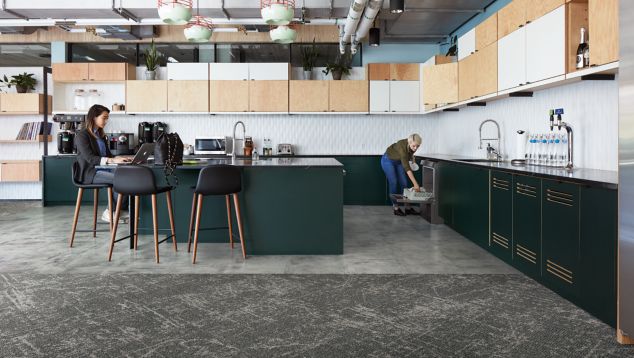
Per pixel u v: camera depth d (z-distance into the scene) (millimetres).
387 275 4016
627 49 2551
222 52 9070
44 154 8648
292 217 4836
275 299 3383
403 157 6738
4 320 2977
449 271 4137
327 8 6355
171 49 9070
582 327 2838
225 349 2555
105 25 7625
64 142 8500
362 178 8727
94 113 5461
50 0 6191
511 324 2893
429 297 3418
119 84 8953
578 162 4395
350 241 5480
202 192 4379
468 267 4270
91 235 5777
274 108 8562
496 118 6293
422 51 9055
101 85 8961
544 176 3535
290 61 9055
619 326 2617
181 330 2816
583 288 3072
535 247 3762
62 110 8750
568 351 2516
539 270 3709
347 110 8586
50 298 3404
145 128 8680
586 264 3025
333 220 4824
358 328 2846
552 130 4816
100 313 3102
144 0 6227
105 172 5211
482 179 4930
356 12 5918
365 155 8773
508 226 4285
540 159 5055
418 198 6484
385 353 2502
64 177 8461
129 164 4941
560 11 3898
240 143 9023
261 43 8984
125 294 3498
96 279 3891
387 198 8734
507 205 4297
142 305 3254
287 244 4840
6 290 3592
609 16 3248
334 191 4824
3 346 2590
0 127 9016
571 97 4496
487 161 5715
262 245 4836
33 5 6199
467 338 2689
